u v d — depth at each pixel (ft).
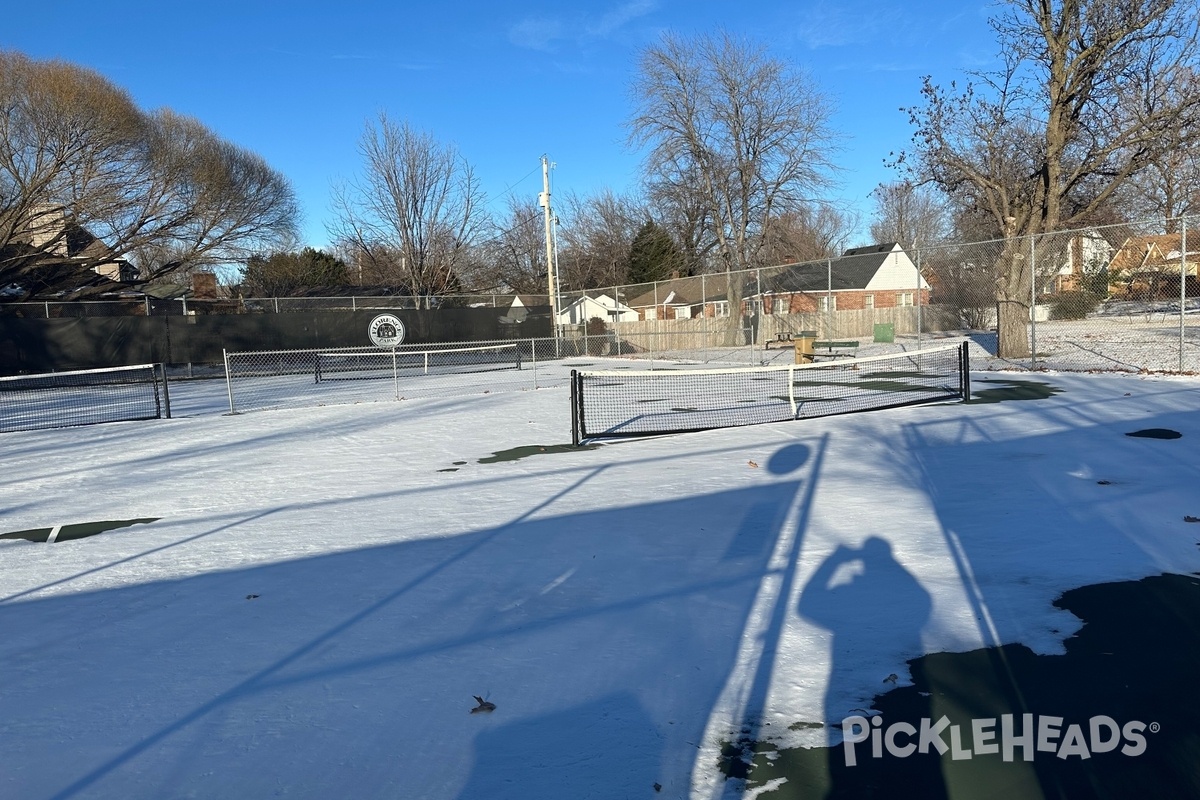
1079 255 92.27
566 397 57.62
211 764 10.82
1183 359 55.21
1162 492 22.70
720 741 11.03
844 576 17.28
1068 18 64.85
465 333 109.29
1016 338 68.23
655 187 136.67
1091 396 42.75
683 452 33.24
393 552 20.74
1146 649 13.17
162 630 15.89
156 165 114.21
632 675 13.10
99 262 113.91
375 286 158.92
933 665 12.97
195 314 101.50
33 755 11.16
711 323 109.81
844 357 80.02
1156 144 66.28
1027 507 21.97
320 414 53.98
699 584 17.24
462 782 10.23
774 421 40.60
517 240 202.59
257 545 22.06
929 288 123.44
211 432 47.03
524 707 12.16
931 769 10.18
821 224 208.74
